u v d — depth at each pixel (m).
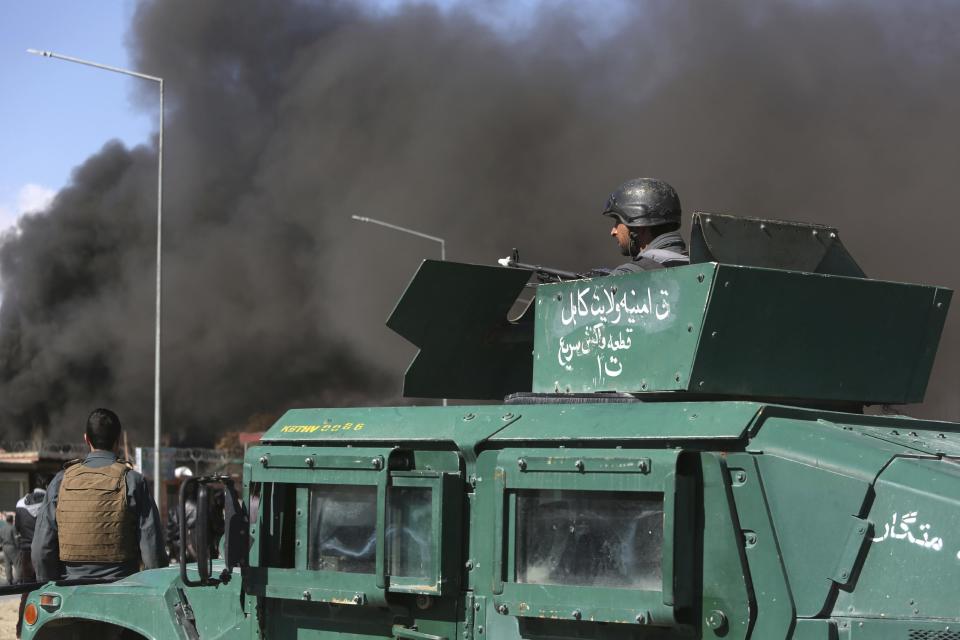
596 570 3.50
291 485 4.19
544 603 3.53
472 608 3.82
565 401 4.21
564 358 4.26
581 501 3.55
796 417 3.56
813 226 4.48
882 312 4.18
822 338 4.08
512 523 3.65
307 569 4.08
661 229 4.66
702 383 3.85
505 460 3.67
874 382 4.24
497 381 5.18
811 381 4.08
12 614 14.00
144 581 4.82
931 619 3.07
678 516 3.36
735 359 3.90
